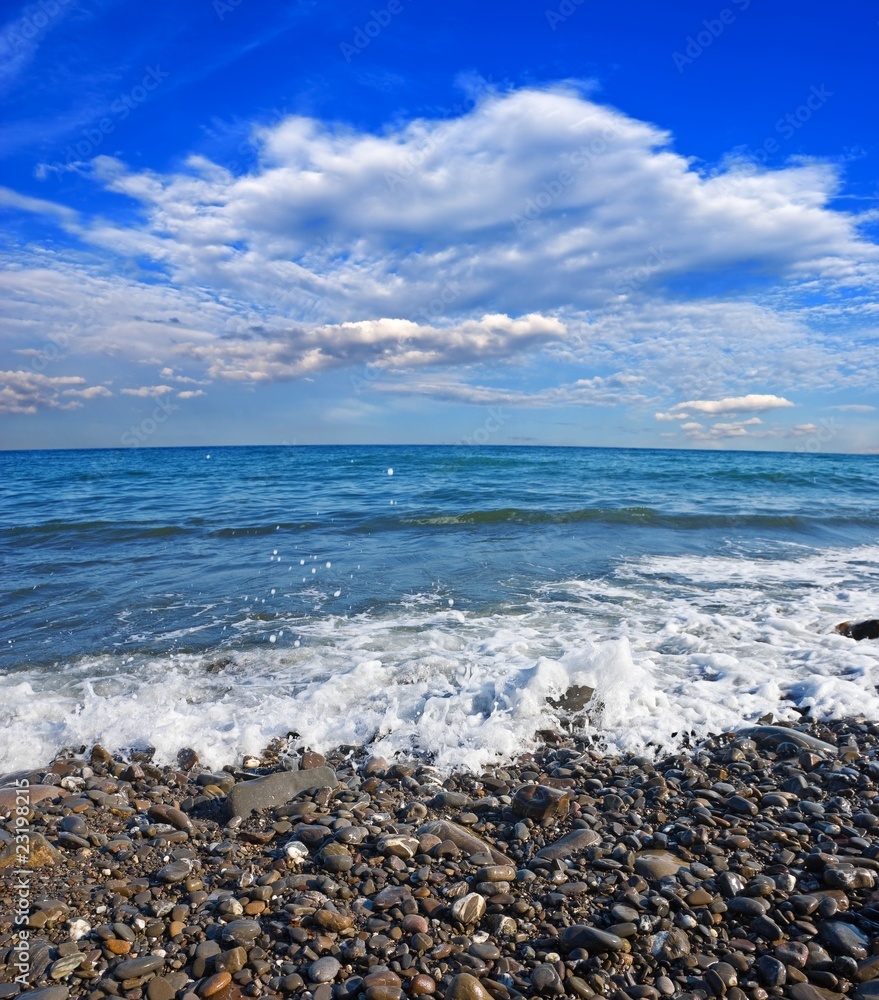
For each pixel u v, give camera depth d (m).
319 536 12.49
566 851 3.25
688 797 3.83
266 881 3.07
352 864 3.19
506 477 25.67
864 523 14.73
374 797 3.91
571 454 55.38
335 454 52.38
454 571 9.61
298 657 6.25
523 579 9.19
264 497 18.86
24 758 4.55
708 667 5.94
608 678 5.18
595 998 2.37
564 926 2.74
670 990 2.39
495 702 5.05
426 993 2.39
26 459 49.28
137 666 6.06
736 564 10.33
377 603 8.00
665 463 39.56
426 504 16.81
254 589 8.65
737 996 2.35
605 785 4.04
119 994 2.41
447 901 2.90
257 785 3.89
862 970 2.42
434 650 6.38
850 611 7.66
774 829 3.39
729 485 22.92
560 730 4.78
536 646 6.45
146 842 3.47
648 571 9.76
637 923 2.70
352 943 2.63
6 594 8.45
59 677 5.82
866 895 2.85
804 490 21.67
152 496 19.34
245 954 2.59
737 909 2.78
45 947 2.62
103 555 10.82
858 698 5.17
